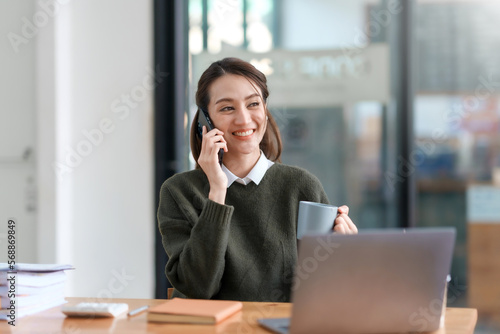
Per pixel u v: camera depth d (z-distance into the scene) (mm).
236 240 1917
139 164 3541
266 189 1995
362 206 3541
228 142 1961
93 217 3555
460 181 3488
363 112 3527
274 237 1939
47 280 1602
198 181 2014
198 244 1733
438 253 1351
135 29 3521
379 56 3502
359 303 1311
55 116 3451
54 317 1514
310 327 1291
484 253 3475
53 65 3441
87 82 3537
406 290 1342
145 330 1371
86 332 1365
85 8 3525
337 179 3553
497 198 3467
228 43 3590
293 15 3555
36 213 3561
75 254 3562
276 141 2156
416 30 3484
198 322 1424
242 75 1948
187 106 3598
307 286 1263
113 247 3553
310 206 1651
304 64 3553
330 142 3553
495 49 3432
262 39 3572
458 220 3492
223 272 1857
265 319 1424
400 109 3498
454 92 3471
